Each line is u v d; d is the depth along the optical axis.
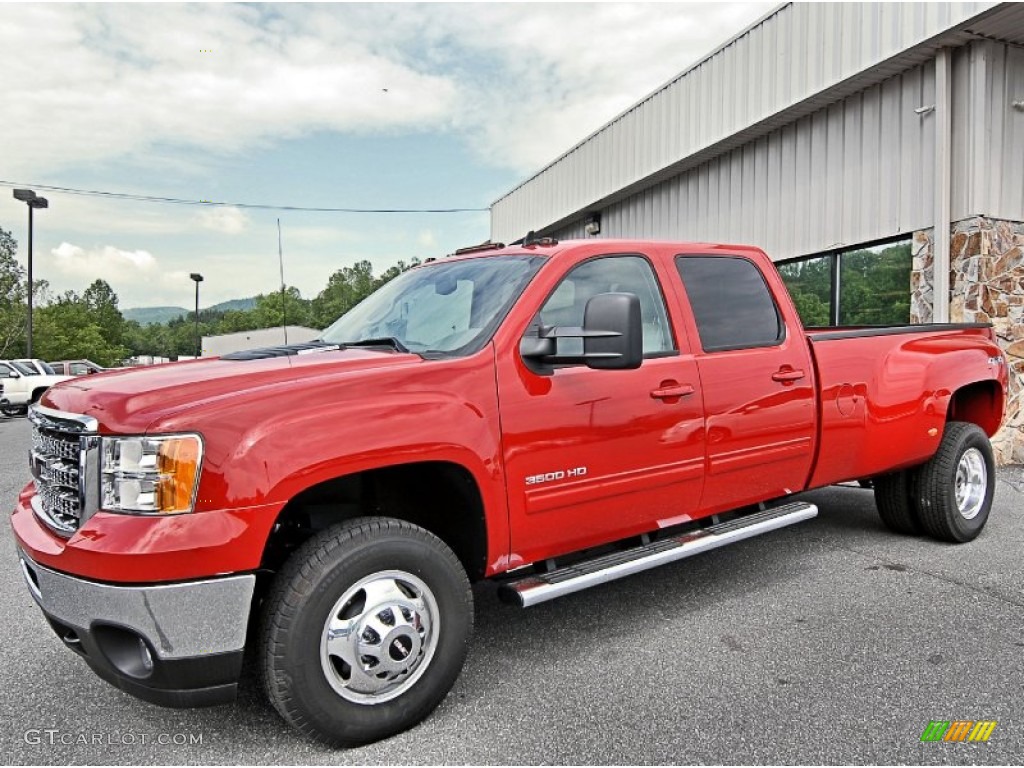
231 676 2.51
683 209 12.91
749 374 3.96
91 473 2.53
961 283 7.94
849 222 9.34
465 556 3.24
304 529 3.04
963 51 7.86
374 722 2.72
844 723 2.84
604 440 3.37
